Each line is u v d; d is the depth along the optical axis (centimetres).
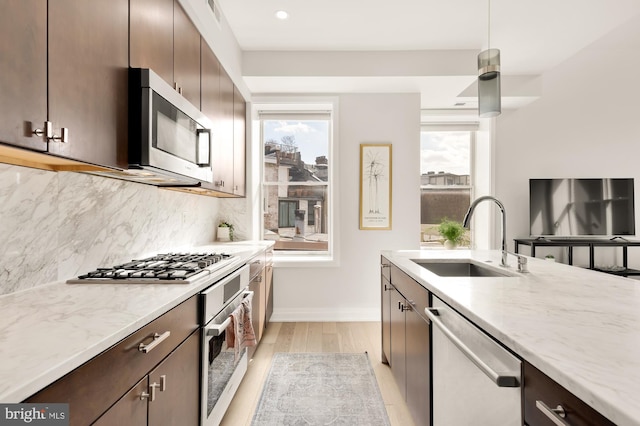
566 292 130
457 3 269
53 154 102
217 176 266
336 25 299
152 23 163
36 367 67
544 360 70
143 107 144
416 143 386
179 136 177
